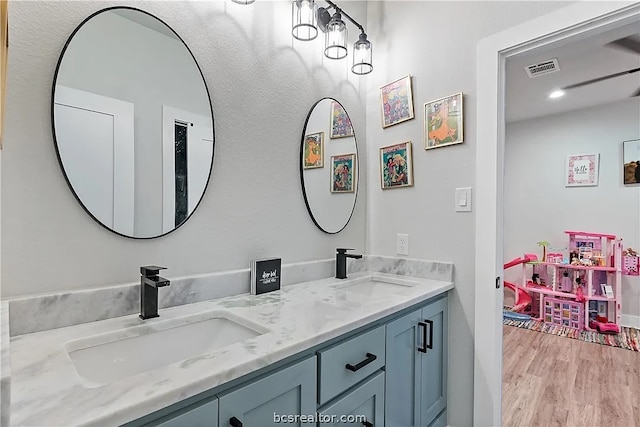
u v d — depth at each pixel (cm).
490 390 156
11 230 89
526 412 201
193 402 68
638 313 368
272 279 146
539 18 146
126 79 111
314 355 95
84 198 101
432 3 181
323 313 113
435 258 177
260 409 81
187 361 75
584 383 237
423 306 150
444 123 174
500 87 159
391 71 199
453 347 169
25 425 51
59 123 97
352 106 201
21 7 92
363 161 208
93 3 104
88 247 102
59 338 87
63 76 98
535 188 437
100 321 100
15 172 90
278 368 85
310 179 174
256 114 149
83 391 62
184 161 125
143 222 114
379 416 121
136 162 112
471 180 165
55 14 97
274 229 156
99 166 104
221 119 136
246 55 146
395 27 197
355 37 202
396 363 131
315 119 177
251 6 148
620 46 250
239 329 109
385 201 200
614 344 313
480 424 158
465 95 167
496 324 157
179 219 123
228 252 138
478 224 161
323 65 182
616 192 382
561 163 418
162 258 119
